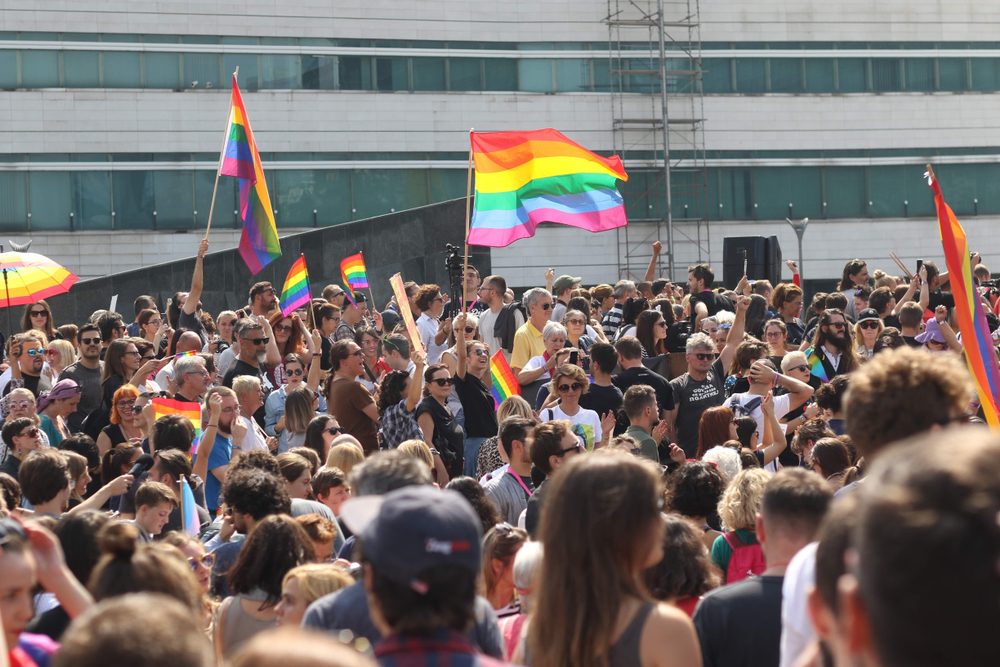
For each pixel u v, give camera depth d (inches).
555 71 1513.3
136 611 71.7
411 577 93.2
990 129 1596.9
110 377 362.0
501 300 478.3
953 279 229.5
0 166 1337.4
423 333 485.1
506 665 95.1
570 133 1513.3
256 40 1421.0
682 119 1525.6
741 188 1551.4
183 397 339.9
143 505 215.5
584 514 117.4
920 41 1589.6
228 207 1401.3
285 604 160.1
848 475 220.7
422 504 96.6
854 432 119.9
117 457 280.8
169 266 839.1
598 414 346.0
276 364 420.2
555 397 341.4
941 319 428.8
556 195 406.9
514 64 1504.7
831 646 75.9
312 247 836.6
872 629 51.9
